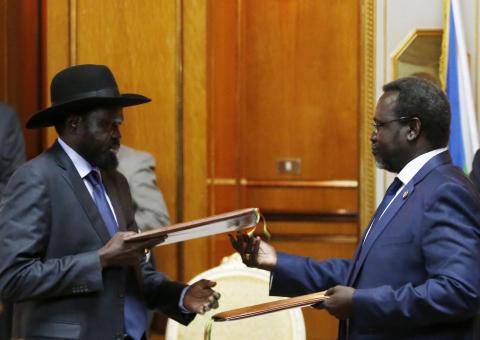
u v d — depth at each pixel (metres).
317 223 8.25
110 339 3.79
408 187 3.58
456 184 3.47
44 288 3.65
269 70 8.35
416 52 6.78
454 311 3.34
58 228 3.79
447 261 3.36
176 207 6.70
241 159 8.21
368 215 6.91
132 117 6.70
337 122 8.30
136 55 6.69
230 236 3.95
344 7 8.26
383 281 3.53
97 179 3.98
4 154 5.93
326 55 8.30
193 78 6.67
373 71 6.83
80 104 3.84
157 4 6.68
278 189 8.35
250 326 4.21
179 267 6.71
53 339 3.73
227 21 7.55
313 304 3.55
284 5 8.31
